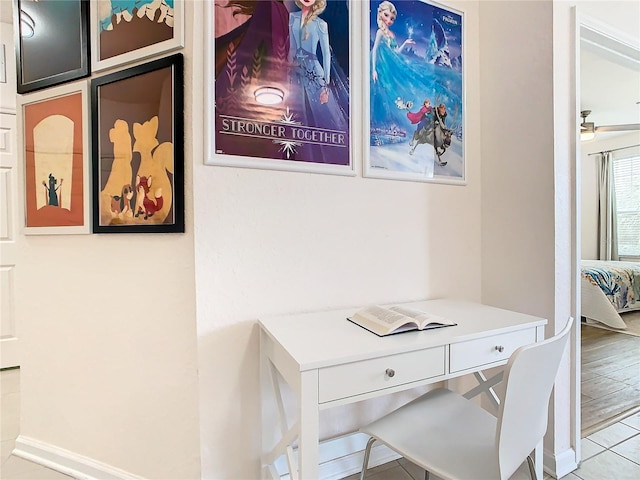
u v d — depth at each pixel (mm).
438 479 1438
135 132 1290
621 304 3777
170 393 1279
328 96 1396
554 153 1477
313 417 905
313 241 1389
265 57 1283
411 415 1180
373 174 1490
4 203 2543
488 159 1733
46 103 1462
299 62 1341
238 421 1273
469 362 1123
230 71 1233
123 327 1359
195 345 1217
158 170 1252
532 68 1536
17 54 1517
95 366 1424
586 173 5766
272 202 1311
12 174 2545
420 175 1606
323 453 1443
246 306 1279
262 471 1296
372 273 1515
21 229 1536
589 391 2219
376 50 1498
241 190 1262
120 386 1377
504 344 1190
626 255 5375
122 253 1351
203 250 1209
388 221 1549
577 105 1516
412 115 1586
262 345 1267
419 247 1627
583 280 3713
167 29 1239
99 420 1426
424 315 1217
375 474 1484
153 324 1301
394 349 998
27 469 1503
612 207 5438
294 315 1345
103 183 1357
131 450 1370
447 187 1692
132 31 1297
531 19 1535
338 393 934
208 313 1222
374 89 1495
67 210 1437
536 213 1537
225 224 1241
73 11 1402
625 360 2723
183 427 1260
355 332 1141
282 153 1314
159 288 1282
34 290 1533
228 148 1232
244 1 1255
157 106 1249
